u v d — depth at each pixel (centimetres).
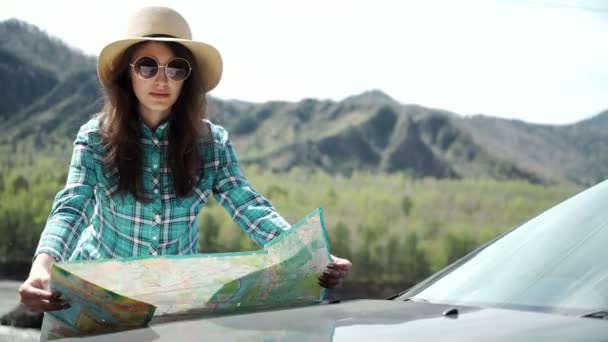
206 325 184
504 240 220
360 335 165
